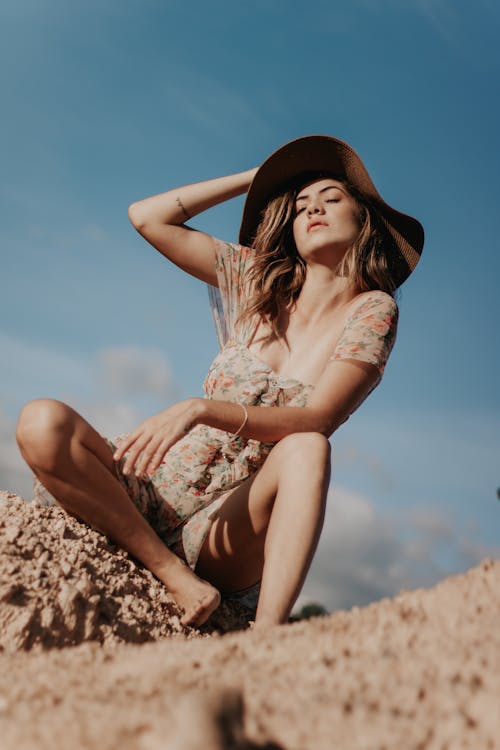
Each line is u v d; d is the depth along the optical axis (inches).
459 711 56.2
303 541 113.8
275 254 155.2
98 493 126.3
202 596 126.0
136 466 124.7
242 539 133.2
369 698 58.6
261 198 163.5
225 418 124.0
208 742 46.9
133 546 128.9
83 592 112.2
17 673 71.9
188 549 137.1
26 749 52.5
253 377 142.4
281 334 149.6
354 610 84.2
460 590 81.3
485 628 72.0
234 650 74.3
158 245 163.0
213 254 162.4
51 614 107.2
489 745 52.7
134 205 164.2
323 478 118.7
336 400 131.8
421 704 57.9
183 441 142.9
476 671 62.2
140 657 75.7
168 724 50.6
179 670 67.4
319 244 147.9
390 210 154.9
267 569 112.8
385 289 154.4
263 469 128.6
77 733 53.1
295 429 128.2
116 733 52.4
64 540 122.5
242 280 161.3
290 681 63.1
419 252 161.0
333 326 146.2
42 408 124.1
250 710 55.6
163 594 126.6
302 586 113.3
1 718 57.8
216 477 140.1
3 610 105.0
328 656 68.7
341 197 152.2
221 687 52.9
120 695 60.7
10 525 121.2
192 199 162.6
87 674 69.3
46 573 112.7
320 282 149.9
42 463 124.0
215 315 160.7
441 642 69.6
